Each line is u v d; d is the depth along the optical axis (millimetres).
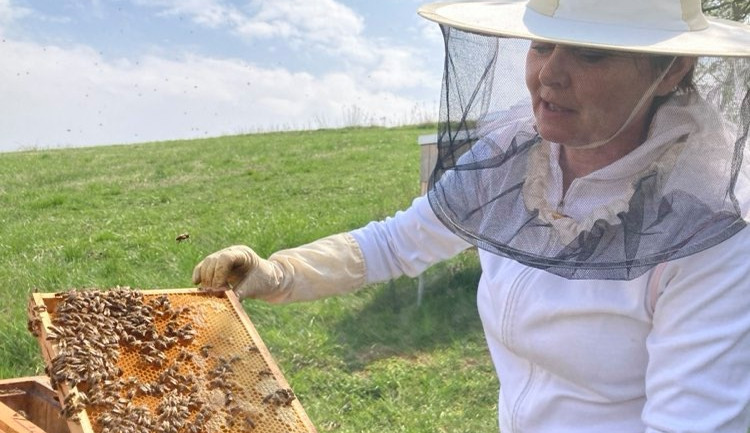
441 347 6578
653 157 1874
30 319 2641
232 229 9859
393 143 21969
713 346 1771
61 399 2277
